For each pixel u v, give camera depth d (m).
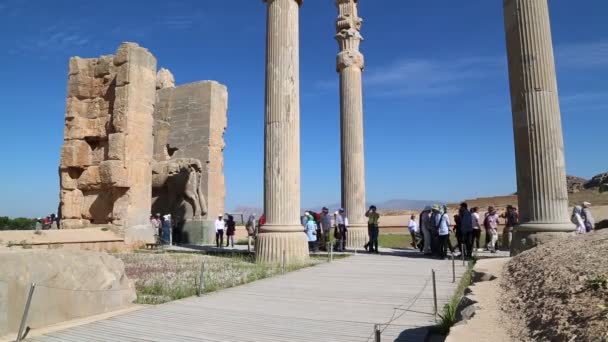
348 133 24.70
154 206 30.88
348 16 25.69
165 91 31.84
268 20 18.23
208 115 29.81
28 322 7.61
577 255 7.45
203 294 10.52
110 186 22.83
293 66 17.95
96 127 24.33
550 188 13.65
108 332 7.39
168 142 31.28
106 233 21.92
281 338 6.89
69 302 8.31
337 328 7.40
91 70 24.98
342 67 25.20
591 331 4.16
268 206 17.20
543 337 4.60
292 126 17.59
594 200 56.34
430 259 17.92
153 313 8.68
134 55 23.78
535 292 6.30
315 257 18.81
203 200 29.05
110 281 9.34
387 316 8.16
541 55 14.27
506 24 15.31
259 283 12.02
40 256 8.30
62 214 23.98
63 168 24.17
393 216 58.56
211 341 6.80
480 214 45.22
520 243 13.86
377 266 15.50
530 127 14.09
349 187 24.45
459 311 6.67
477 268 9.88
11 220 32.62
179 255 19.69
